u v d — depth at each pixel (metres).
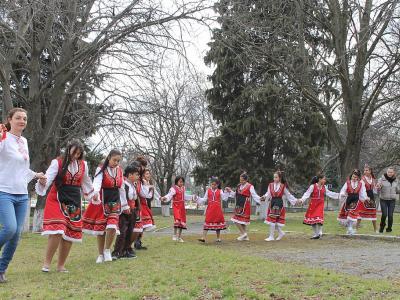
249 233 16.72
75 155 7.71
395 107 24.42
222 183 26.11
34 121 16.73
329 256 10.02
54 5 13.98
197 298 5.78
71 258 9.90
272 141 25.62
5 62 15.24
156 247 11.55
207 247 11.23
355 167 21.64
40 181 7.33
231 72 25.52
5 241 6.53
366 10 20.47
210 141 26.61
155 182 31.31
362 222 20.06
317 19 21.81
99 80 16.20
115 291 6.14
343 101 23.34
